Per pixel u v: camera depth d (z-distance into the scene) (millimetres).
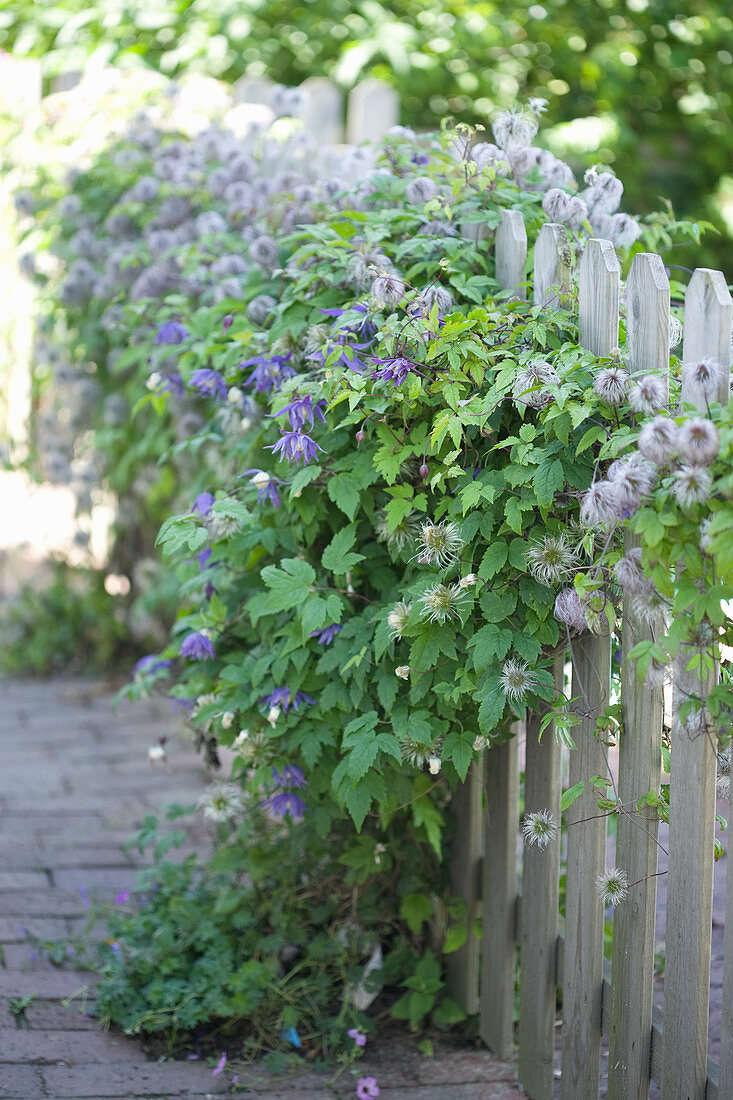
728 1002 1785
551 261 2133
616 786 2174
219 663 2637
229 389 2723
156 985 2529
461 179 2471
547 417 1868
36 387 4812
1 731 4324
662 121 5551
